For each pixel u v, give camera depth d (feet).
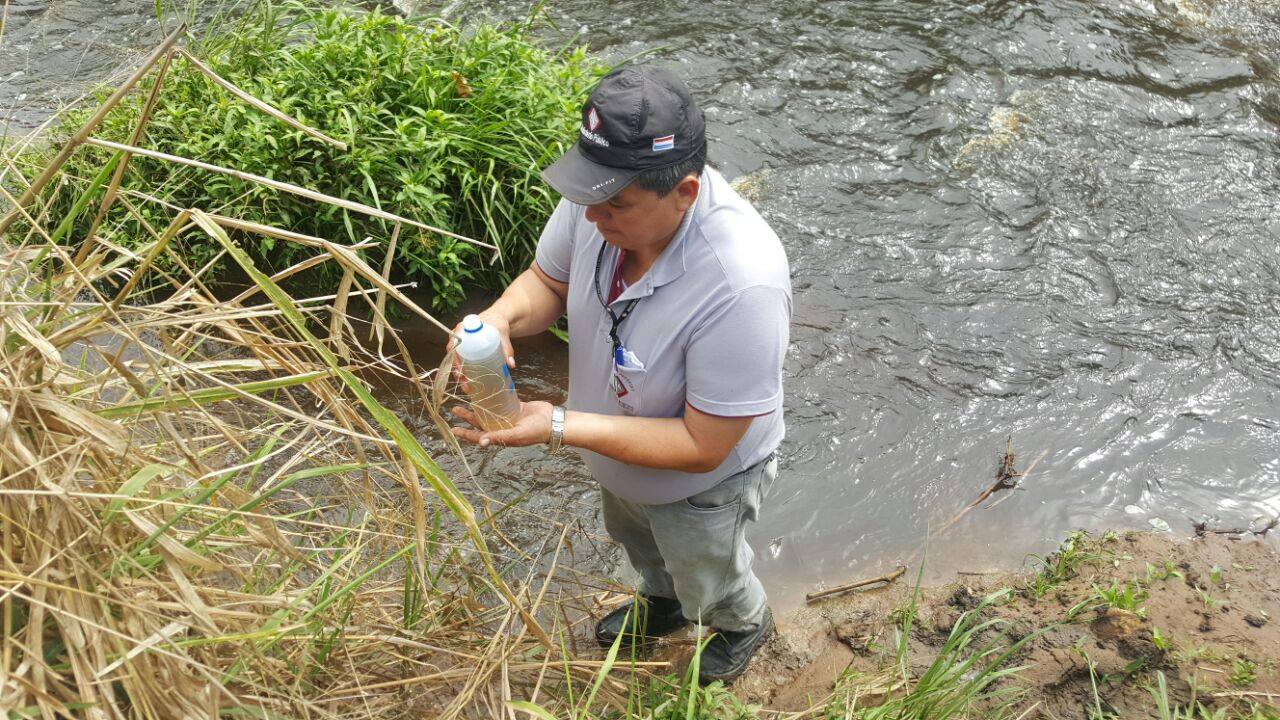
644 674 10.33
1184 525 12.46
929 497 12.98
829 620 11.40
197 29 19.92
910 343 15.19
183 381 8.16
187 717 6.48
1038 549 12.23
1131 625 10.39
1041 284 16.25
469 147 14.85
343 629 8.22
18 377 6.28
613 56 20.83
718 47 21.34
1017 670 9.87
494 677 8.96
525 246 15.11
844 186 18.10
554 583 11.51
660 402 8.04
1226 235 17.22
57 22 20.86
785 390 14.39
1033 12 22.61
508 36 17.03
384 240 14.56
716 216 7.39
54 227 14.08
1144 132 19.54
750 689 10.72
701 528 8.81
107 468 6.68
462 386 7.40
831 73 20.72
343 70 15.38
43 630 6.31
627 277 7.86
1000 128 19.49
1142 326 15.55
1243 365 14.88
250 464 7.66
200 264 14.26
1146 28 22.44
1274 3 23.43
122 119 14.66
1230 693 9.57
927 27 22.15
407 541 9.45
